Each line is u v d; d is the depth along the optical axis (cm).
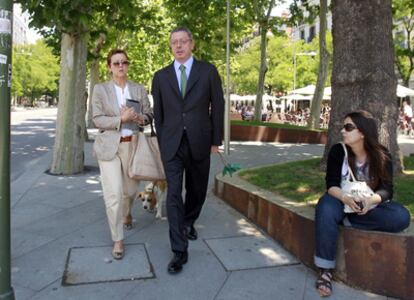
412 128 2334
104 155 434
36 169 970
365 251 369
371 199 365
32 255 442
